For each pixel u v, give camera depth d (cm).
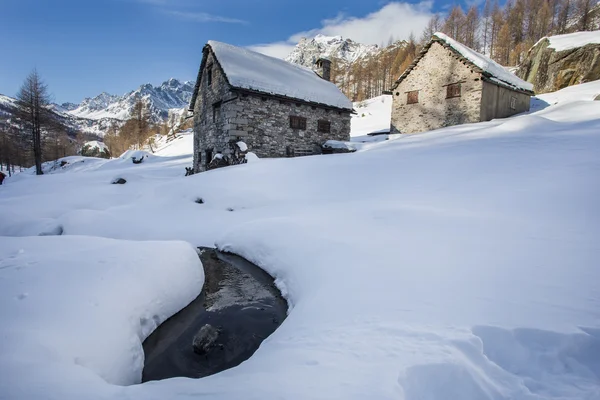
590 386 189
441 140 1273
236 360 364
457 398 192
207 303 493
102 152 4038
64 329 299
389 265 412
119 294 384
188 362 362
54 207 1091
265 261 603
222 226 819
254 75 1597
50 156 4412
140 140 5641
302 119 1736
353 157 1224
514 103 1959
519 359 221
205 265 637
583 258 347
